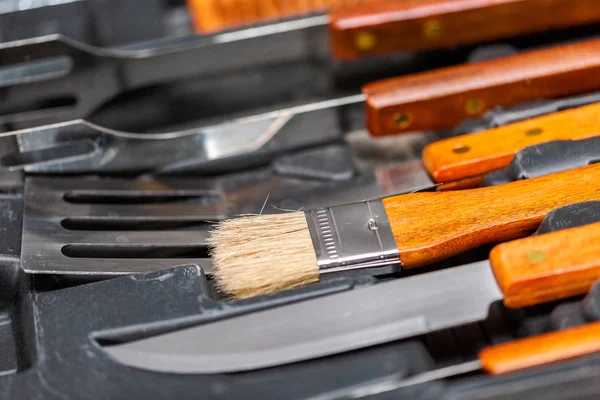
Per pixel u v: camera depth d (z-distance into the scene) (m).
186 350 0.64
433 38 0.81
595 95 0.75
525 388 0.60
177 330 0.65
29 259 0.69
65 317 0.65
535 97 0.77
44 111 0.82
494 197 0.68
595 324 0.62
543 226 0.66
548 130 0.71
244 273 0.66
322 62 0.86
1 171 0.75
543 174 0.69
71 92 0.82
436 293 0.64
